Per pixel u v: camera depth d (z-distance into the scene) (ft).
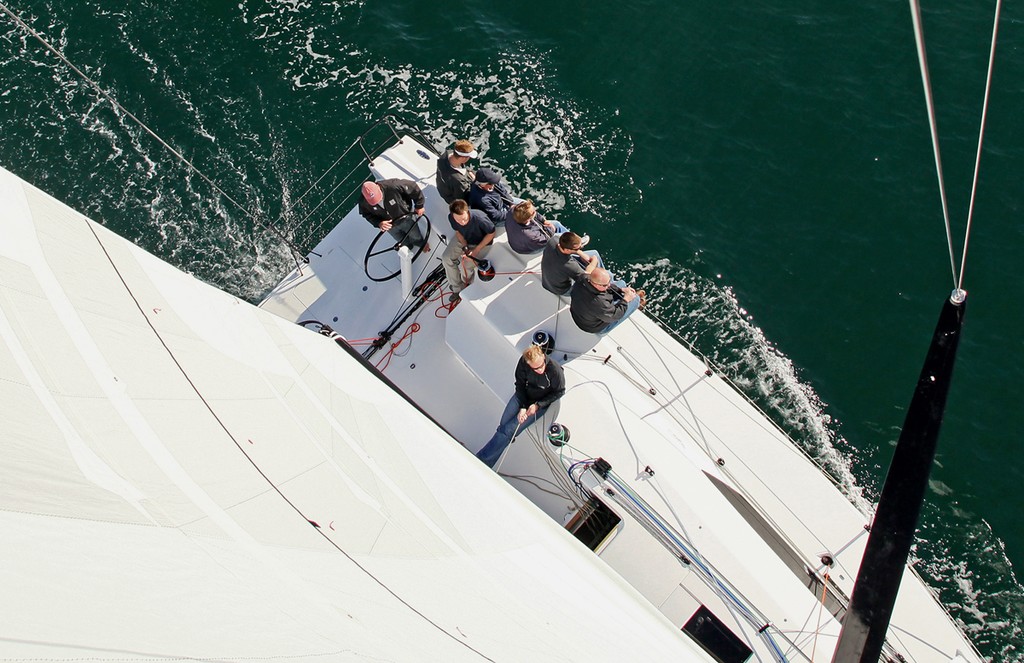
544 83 55.26
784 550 34.35
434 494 23.26
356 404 25.29
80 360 17.28
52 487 14.10
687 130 53.72
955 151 52.19
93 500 14.51
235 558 15.60
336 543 18.19
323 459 20.74
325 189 51.75
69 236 19.49
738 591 30.27
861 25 57.36
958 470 43.01
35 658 10.77
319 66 55.62
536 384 30.53
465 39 56.65
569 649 20.24
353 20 57.16
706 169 52.24
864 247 49.49
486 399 35.47
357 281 39.09
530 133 53.36
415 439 25.85
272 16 57.11
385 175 39.50
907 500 24.02
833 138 53.16
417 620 17.44
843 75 55.47
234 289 49.08
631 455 31.78
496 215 33.68
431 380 36.06
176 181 51.93
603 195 51.26
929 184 51.16
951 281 48.06
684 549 30.78
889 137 52.95
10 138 52.80
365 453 22.65
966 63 55.26
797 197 51.24
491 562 21.91
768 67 55.88
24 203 18.75
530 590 21.89
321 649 14.48
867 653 23.84
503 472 32.78
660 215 50.57
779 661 29.40
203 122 53.72
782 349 46.50
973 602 39.70
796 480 35.45
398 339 37.24
